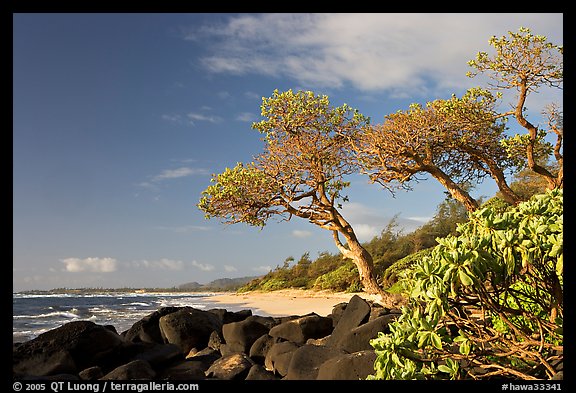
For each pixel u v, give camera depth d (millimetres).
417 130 14578
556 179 13789
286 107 14477
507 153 15672
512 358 3568
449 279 3094
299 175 14328
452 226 28078
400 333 3350
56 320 20859
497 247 3191
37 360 6809
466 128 14805
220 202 13750
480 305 3373
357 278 26906
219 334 9391
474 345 3377
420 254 22578
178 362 7629
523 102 13383
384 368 3377
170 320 9211
